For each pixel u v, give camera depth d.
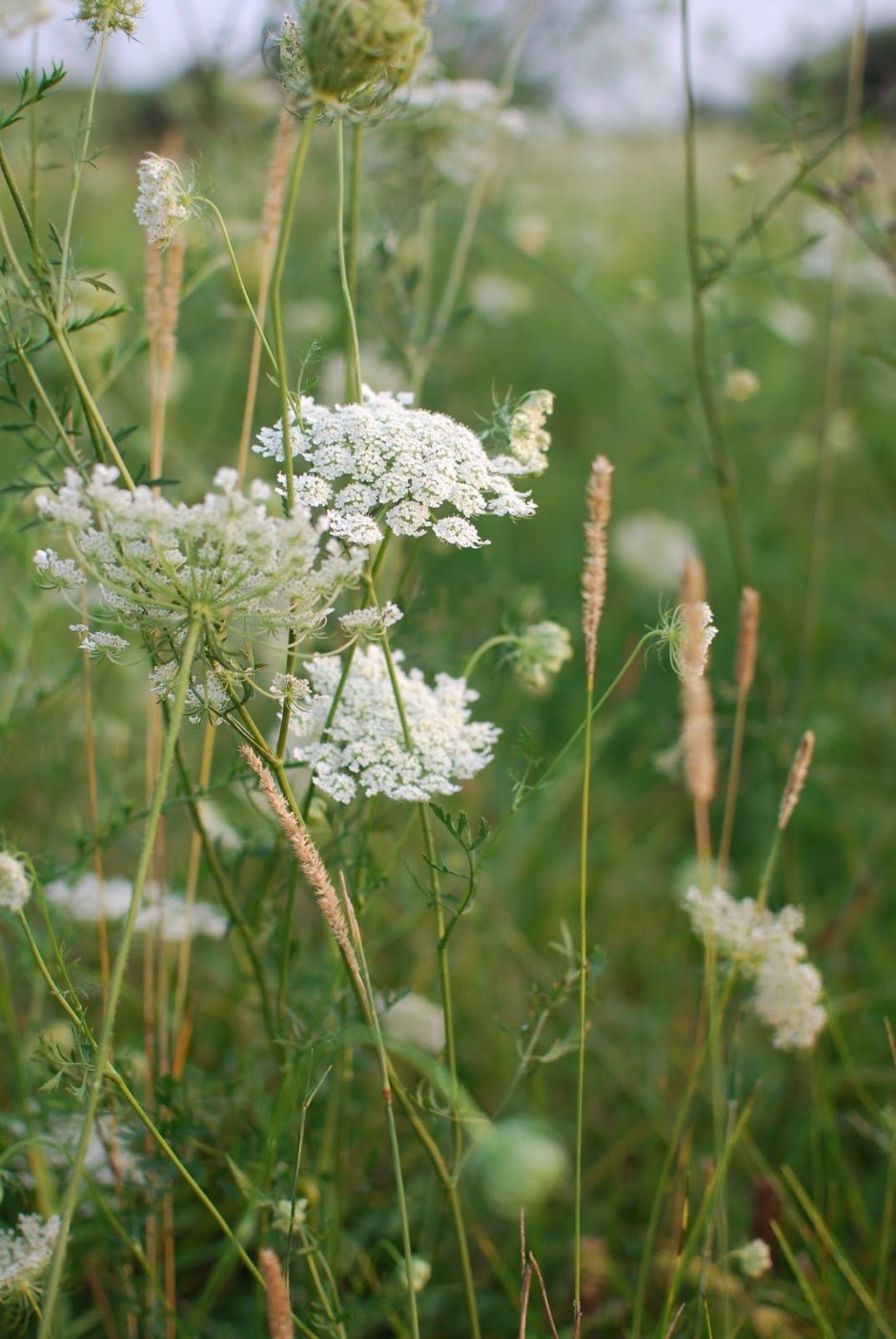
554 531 5.89
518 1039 2.12
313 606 1.72
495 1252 2.68
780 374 6.71
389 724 2.00
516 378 6.41
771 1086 3.35
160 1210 2.55
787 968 2.36
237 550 1.60
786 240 5.71
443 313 3.30
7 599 3.10
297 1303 2.64
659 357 6.66
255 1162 2.38
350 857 2.47
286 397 1.77
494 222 5.00
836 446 5.32
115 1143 2.45
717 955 2.97
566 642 2.37
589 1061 3.41
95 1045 1.85
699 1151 3.12
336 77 1.66
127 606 1.73
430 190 3.43
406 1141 3.02
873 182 3.30
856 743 4.66
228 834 2.97
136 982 3.50
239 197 4.36
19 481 2.16
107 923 2.89
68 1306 2.57
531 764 1.94
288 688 1.76
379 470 1.82
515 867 3.79
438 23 4.48
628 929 4.02
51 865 2.58
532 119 5.07
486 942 3.58
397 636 2.20
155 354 2.59
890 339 5.71
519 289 5.90
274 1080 2.90
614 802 4.50
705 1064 3.18
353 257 2.24
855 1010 3.55
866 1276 2.76
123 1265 2.43
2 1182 2.04
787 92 3.08
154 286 2.47
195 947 3.45
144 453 3.96
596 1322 2.60
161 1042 2.61
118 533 1.59
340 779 1.96
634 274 7.56
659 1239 2.88
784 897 3.96
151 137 5.94
